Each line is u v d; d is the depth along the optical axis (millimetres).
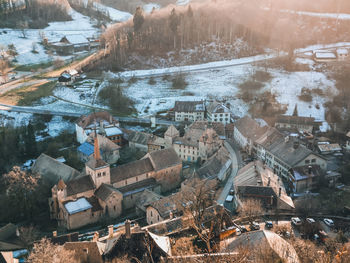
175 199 112188
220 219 87125
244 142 171000
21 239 99438
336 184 136000
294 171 132125
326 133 187375
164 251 73438
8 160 153000
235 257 65312
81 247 77875
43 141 173125
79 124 173125
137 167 133250
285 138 150750
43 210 125812
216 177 135625
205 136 154000
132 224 110375
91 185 121000
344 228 101688
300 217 106750
